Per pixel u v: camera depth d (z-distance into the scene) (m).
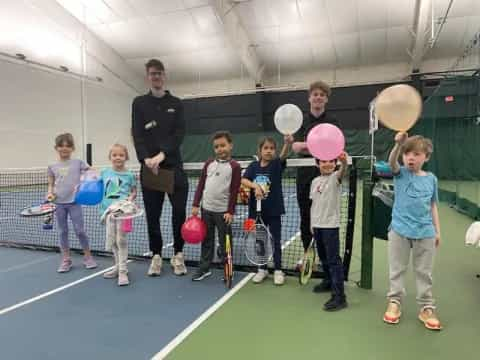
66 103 12.71
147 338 2.17
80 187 3.27
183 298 2.77
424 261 2.30
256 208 3.10
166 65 14.77
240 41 12.27
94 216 6.39
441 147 8.20
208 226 3.16
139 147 3.24
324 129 2.54
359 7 10.86
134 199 3.40
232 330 2.25
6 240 4.81
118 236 3.15
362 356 1.95
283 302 2.67
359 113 14.48
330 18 11.45
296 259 3.76
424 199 2.27
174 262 3.38
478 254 3.82
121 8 11.59
